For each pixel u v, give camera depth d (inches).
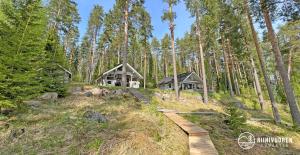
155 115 406.0
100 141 250.8
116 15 1301.7
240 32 892.6
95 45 1670.8
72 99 517.7
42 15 389.1
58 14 1054.4
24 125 295.1
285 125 510.0
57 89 539.5
